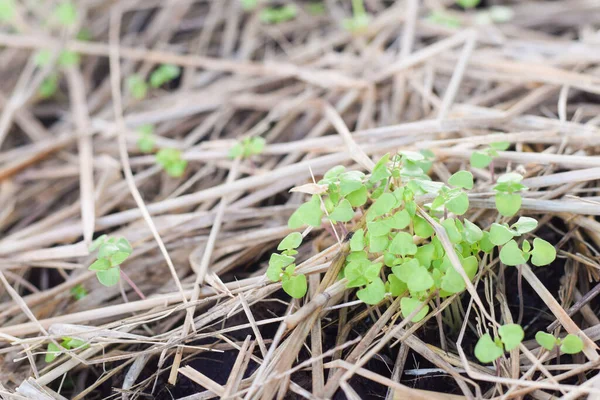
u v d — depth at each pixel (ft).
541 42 2.17
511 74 2.06
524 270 1.66
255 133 2.08
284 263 1.59
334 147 1.91
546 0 2.50
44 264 1.84
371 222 1.57
